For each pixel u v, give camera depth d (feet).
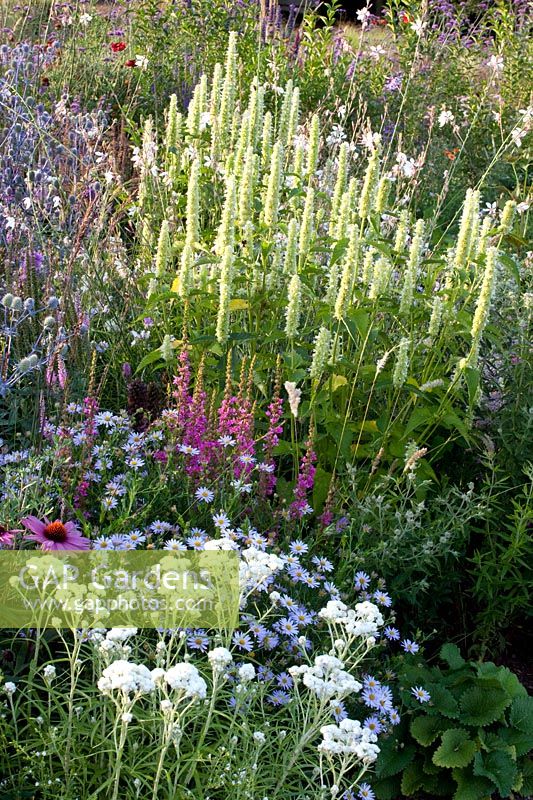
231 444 11.71
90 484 11.54
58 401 12.55
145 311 14.30
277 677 9.78
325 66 29.99
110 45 31.24
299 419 12.86
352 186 14.24
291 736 8.90
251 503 11.75
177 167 18.06
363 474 13.14
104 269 16.34
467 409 13.33
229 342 13.53
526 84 30.50
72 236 15.92
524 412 12.96
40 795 8.59
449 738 10.30
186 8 30.37
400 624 12.64
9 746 8.77
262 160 16.71
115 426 12.12
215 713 8.93
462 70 31.60
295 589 10.96
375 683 10.14
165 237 14.37
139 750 8.65
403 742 10.72
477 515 12.10
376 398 14.23
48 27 29.14
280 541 11.55
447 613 13.52
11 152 16.48
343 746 7.74
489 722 10.51
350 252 12.57
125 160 21.16
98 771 8.42
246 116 15.88
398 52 31.27
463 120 29.35
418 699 10.78
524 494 12.79
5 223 15.19
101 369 14.76
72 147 19.35
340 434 12.79
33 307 12.25
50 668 8.10
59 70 27.81
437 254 15.46
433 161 26.66
